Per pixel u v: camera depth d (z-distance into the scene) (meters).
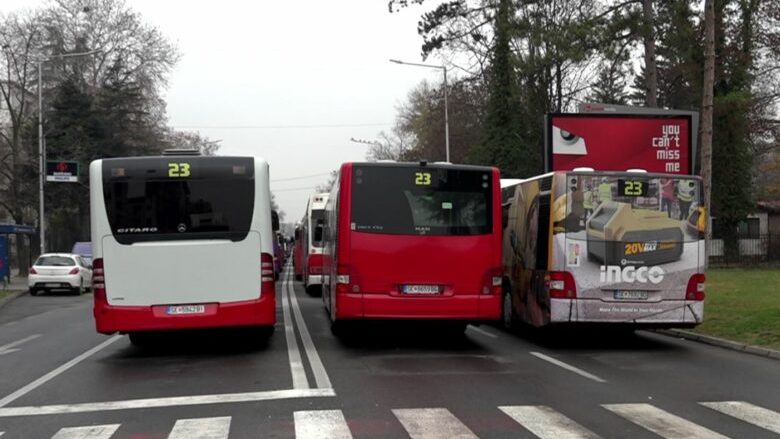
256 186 11.18
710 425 6.80
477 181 11.82
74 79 48.28
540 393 8.30
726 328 13.45
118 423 7.08
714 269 30.41
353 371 9.77
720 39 30.19
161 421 7.11
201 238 10.98
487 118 41.81
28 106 44.66
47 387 9.11
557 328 12.16
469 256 11.66
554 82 37.88
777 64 32.34
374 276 11.48
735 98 26.11
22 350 12.78
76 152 45.31
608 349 12.14
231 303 10.98
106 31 49.69
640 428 6.67
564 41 25.50
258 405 7.71
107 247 10.81
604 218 11.84
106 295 10.79
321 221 26.00
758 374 9.67
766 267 31.81
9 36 42.94
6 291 29.91
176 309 10.88
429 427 6.68
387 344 12.61
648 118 22.41
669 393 8.34
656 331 14.66
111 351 12.31
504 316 14.83
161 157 11.07
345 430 6.59
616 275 11.80
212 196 11.06
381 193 11.62
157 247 10.88
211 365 10.48
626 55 25.70
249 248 11.07
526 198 13.50
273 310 11.26
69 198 46.53
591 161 22.28
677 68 33.22
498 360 10.82
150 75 51.22
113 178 10.91
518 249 13.90
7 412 7.71
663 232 11.91
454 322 11.95
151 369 10.30
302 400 7.92
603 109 23.25
